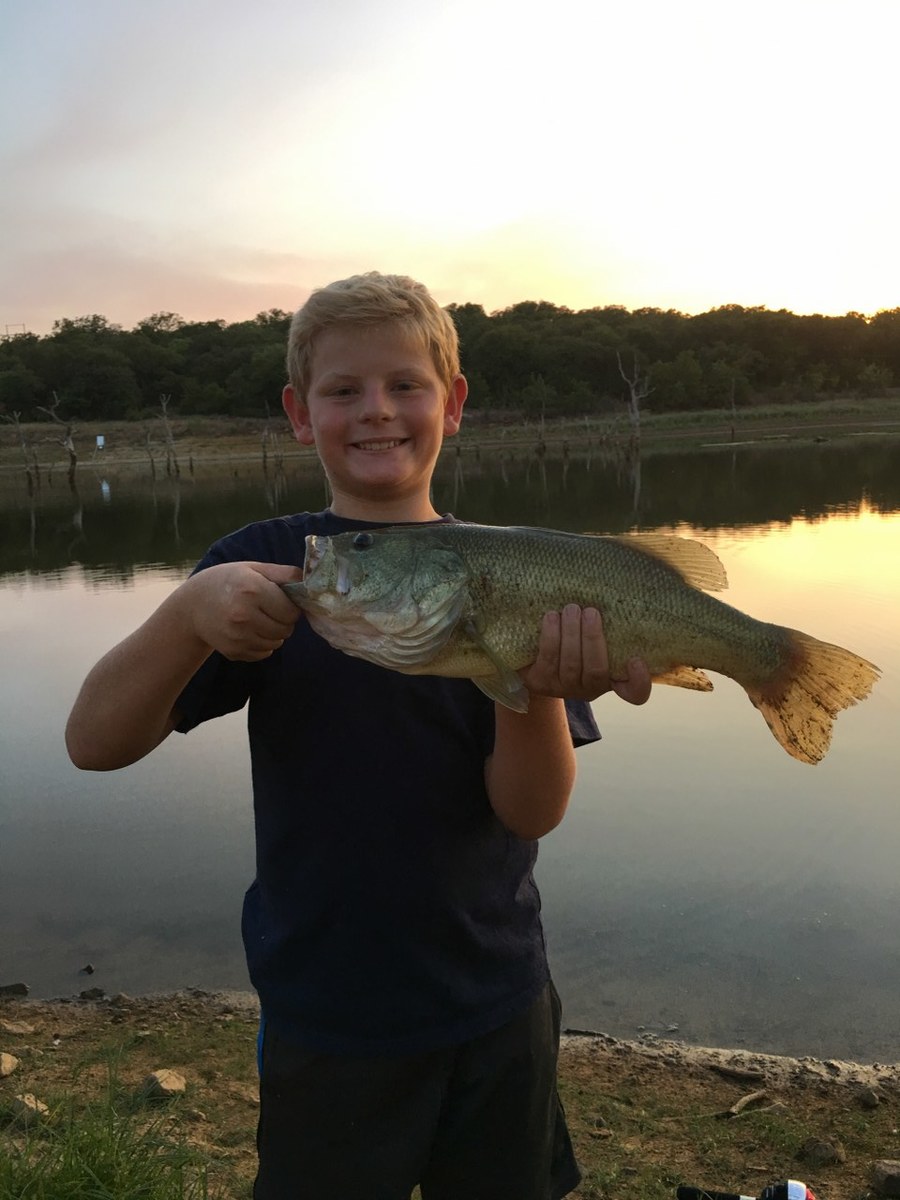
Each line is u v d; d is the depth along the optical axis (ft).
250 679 2.85
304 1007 2.67
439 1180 2.82
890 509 25.64
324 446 3.03
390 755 2.71
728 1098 4.94
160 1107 4.76
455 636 2.70
